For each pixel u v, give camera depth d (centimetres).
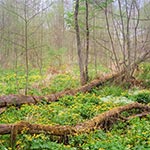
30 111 1154
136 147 782
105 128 998
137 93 1477
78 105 1231
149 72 1855
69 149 777
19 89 1738
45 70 2570
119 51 2550
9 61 2873
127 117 1102
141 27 2141
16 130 802
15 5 2272
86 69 1795
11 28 2392
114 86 1677
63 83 1895
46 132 841
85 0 1764
